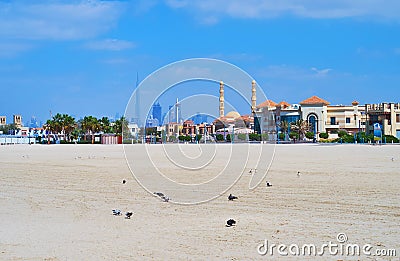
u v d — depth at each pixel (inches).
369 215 583.5
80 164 1503.4
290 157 1800.0
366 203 671.8
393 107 5093.5
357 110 5551.2
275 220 560.1
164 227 529.7
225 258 402.3
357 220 554.3
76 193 816.3
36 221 570.3
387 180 946.7
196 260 396.2
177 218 584.7
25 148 3221.0
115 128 5772.6
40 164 1515.7
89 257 405.7
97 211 639.1
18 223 558.3
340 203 676.1
